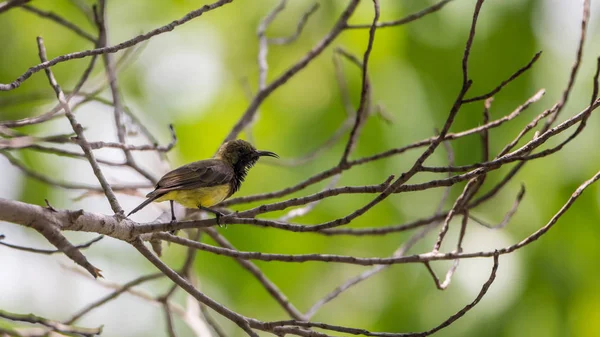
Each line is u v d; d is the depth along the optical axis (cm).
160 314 1414
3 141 714
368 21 1380
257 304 1391
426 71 1347
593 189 1215
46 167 1413
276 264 1380
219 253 791
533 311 1198
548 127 884
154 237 789
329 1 1463
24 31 1429
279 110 1449
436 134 1046
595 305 1191
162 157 1127
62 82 1425
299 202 756
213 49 1519
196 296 758
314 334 745
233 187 1060
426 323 1248
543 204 1241
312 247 1387
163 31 719
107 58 1001
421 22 1349
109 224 701
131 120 1077
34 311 1354
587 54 1272
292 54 1484
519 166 924
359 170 1340
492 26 1320
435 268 1280
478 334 1195
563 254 1217
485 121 866
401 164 1324
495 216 1278
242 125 1137
